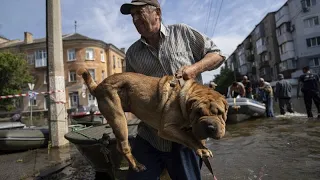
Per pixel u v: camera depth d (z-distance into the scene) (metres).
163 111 2.27
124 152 2.43
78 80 36.97
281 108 13.59
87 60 37.81
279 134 8.07
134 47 2.97
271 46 46.66
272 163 5.20
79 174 5.45
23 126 10.55
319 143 6.46
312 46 37.78
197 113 2.09
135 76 2.51
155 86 2.39
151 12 2.67
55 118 8.28
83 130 5.97
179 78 2.36
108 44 40.84
